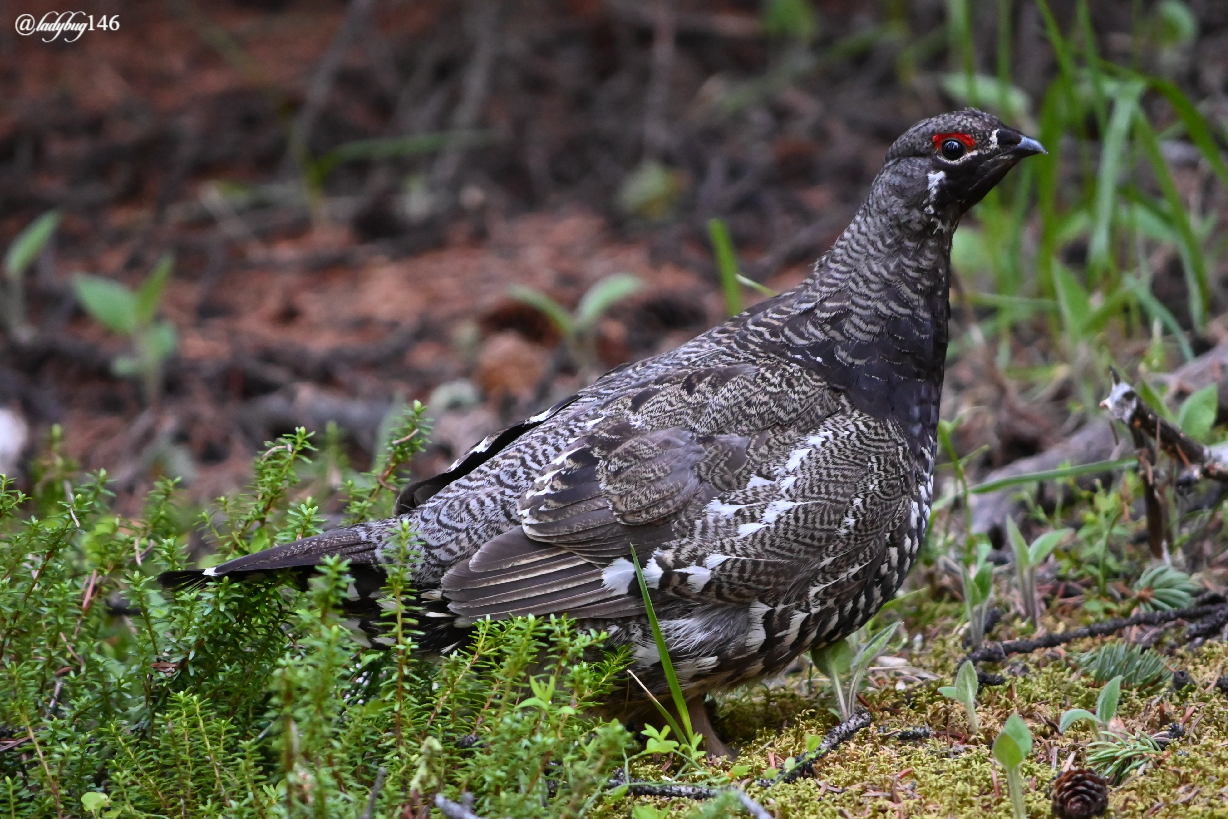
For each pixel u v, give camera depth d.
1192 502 9.58
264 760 7.26
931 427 8.34
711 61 19.88
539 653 7.57
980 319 13.70
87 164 18.83
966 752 7.18
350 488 8.48
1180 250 11.89
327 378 14.77
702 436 7.78
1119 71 11.87
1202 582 8.90
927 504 8.22
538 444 8.00
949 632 8.93
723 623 7.65
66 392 14.92
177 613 7.35
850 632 8.02
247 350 15.08
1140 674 7.83
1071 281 10.82
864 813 6.67
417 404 8.46
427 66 19.44
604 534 7.58
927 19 19.09
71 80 20.27
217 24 21.41
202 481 13.11
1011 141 8.08
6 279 16.56
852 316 8.18
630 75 19.64
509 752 6.23
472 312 15.59
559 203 17.97
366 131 19.11
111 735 6.94
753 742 7.71
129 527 8.15
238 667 7.39
